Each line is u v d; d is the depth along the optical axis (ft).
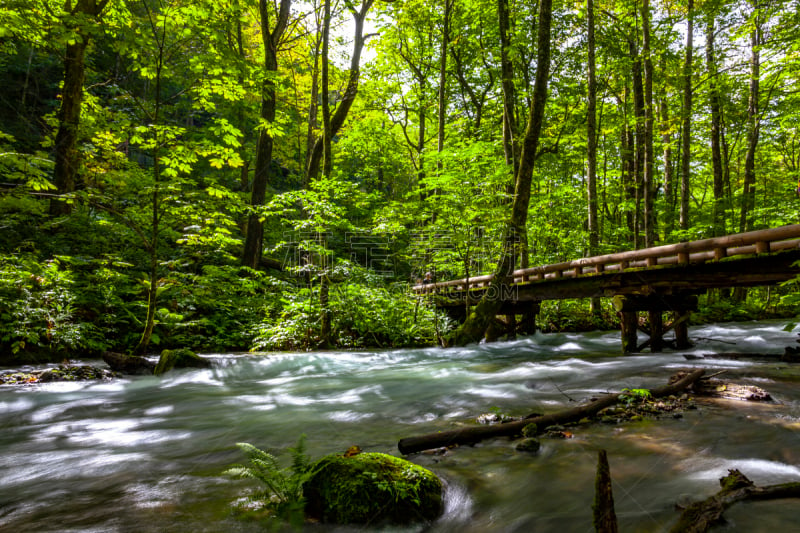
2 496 9.20
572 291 32.78
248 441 12.78
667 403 14.66
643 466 9.49
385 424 14.23
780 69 51.29
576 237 53.06
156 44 26.32
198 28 25.39
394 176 97.71
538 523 7.39
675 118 52.08
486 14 58.54
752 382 17.83
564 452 10.59
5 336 26.45
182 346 35.32
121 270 37.19
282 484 8.55
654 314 30.63
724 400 14.99
